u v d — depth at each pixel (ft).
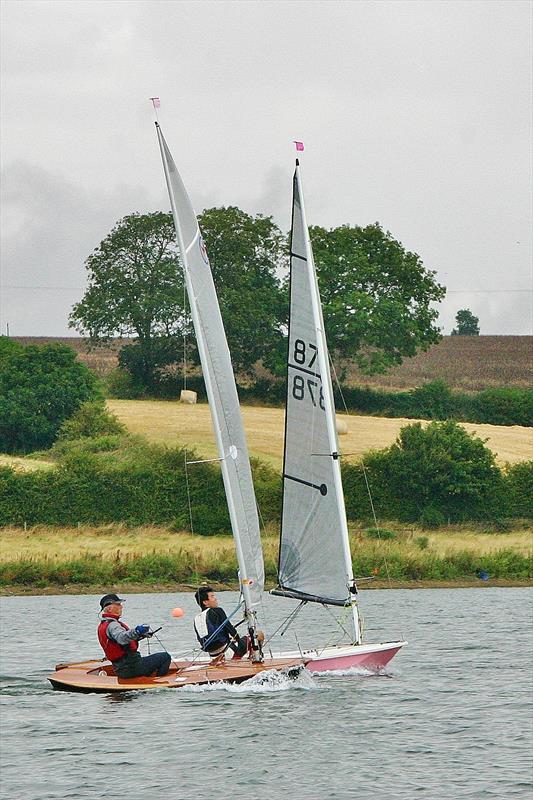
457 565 622.13
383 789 162.20
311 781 166.40
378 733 196.54
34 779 168.76
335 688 239.30
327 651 256.11
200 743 189.67
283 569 251.39
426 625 384.06
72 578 581.53
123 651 239.09
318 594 251.19
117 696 232.32
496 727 200.95
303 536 250.78
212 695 231.30
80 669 251.39
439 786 163.43
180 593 563.07
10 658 306.76
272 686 238.27
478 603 480.64
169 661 243.81
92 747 187.83
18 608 476.54
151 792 161.79
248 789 163.02
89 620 418.31
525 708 218.38
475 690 238.48
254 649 245.65
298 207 256.32
